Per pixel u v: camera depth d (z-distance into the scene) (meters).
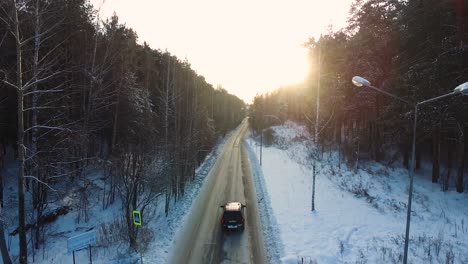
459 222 17.11
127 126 26.08
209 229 17.98
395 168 29.06
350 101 32.03
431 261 12.59
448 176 23.11
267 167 36.19
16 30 11.68
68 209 19.66
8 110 20.89
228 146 61.56
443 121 20.98
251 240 16.39
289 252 14.35
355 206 20.33
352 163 31.06
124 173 16.16
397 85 24.88
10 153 25.47
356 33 30.94
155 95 36.97
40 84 19.19
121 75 25.09
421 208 19.38
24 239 12.22
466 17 20.91
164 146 19.33
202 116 38.59
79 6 21.38
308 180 27.72
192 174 31.34
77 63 21.30
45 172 16.23
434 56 22.22
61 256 14.59
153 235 16.77
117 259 13.90
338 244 14.89
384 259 12.98
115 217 19.59
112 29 25.36
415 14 23.81
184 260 14.26
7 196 20.17
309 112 35.31
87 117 20.73
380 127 30.69
